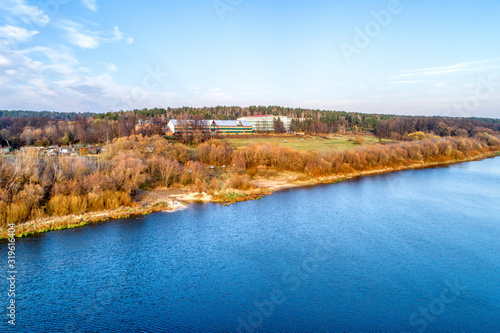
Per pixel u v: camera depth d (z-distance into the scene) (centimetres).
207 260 4744
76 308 3597
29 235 5391
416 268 4547
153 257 4809
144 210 6775
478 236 5672
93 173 7150
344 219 6569
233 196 8062
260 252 5009
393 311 3606
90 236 5475
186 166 9669
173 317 3472
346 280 4228
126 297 3825
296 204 7656
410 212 7044
